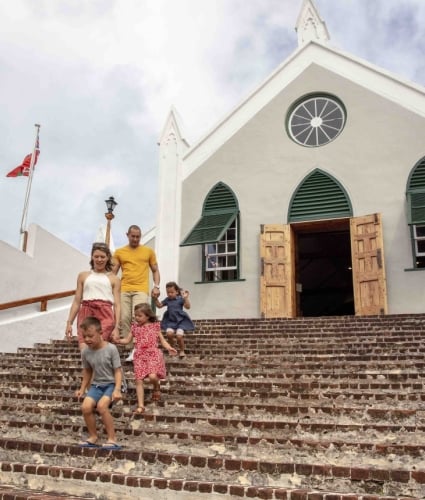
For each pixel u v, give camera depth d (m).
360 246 13.30
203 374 7.41
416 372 6.87
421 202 13.04
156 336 6.56
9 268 11.05
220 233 14.12
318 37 15.79
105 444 5.22
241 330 10.15
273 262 13.83
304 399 6.25
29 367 8.23
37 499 4.31
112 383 5.45
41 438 5.93
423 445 4.74
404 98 14.14
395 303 12.88
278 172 14.77
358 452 4.87
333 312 23.36
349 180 14.07
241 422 5.60
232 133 15.52
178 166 15.59
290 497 4.12
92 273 6.66
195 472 4.79
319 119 14.94
